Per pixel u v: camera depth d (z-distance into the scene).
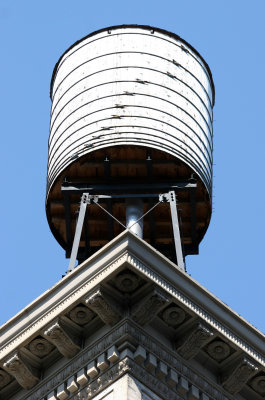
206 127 42.56
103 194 39.44
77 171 40.03
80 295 30.11
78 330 30.88
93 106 40.91
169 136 40.12
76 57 43.47
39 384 31.09
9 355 30.88
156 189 39.53
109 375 29.83
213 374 31.41
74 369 30.61
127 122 40.00
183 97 41.94
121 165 39.62
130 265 29.67
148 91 41.19
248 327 31.41
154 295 29.94
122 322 30.17
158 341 30.45
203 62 44.62
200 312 30.56
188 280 30.72
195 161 40.44
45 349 30.95
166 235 41.47
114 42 43.00
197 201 41.31
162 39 43.34
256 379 31.50
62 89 42.97
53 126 42.41
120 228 41.34
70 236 41.62
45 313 30.61
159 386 30.06
